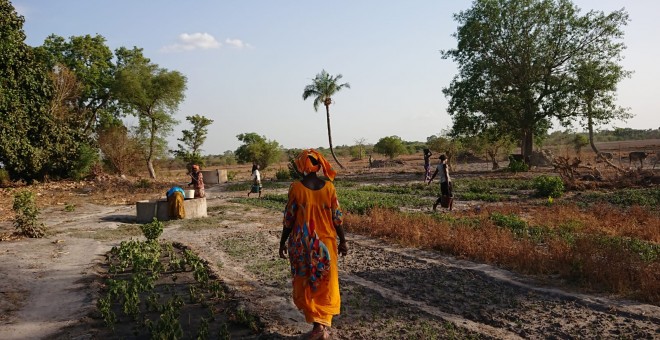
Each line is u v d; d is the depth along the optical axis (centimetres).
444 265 857
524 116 3706
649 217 1252
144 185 3152
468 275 788
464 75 3969
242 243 1148
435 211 1570
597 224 1198
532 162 4275
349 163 6881
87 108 4731
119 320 616
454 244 959
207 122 5134
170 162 5831
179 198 1600
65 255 1041
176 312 614
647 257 821
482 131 3909
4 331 579
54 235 1323
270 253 1020
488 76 3806
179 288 765
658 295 629
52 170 3516
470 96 3891
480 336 524
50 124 3266
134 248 980
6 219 1686
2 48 2866
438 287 728
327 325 494
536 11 3684
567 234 1034
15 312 652
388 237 1141
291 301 672
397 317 593
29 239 1252
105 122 4816
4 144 2883
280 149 5672
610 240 946
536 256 811
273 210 1803
